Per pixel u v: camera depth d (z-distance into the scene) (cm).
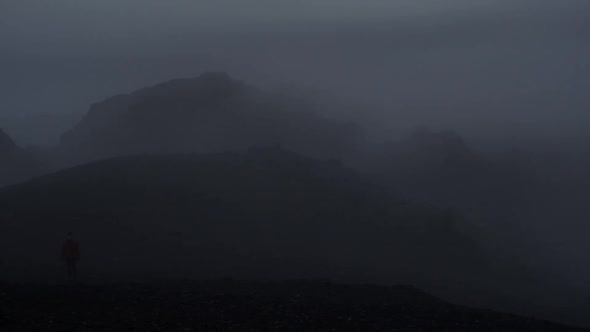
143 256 2523
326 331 1297
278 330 1285
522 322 1552
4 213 2930
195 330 1239
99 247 2589
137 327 1236
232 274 2366
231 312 1431
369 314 1481
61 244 2581
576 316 2669
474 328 1410
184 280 1991
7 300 1462
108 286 1745
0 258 2353
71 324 1234
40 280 2072
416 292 1866
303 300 1609
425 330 1359
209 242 2789
